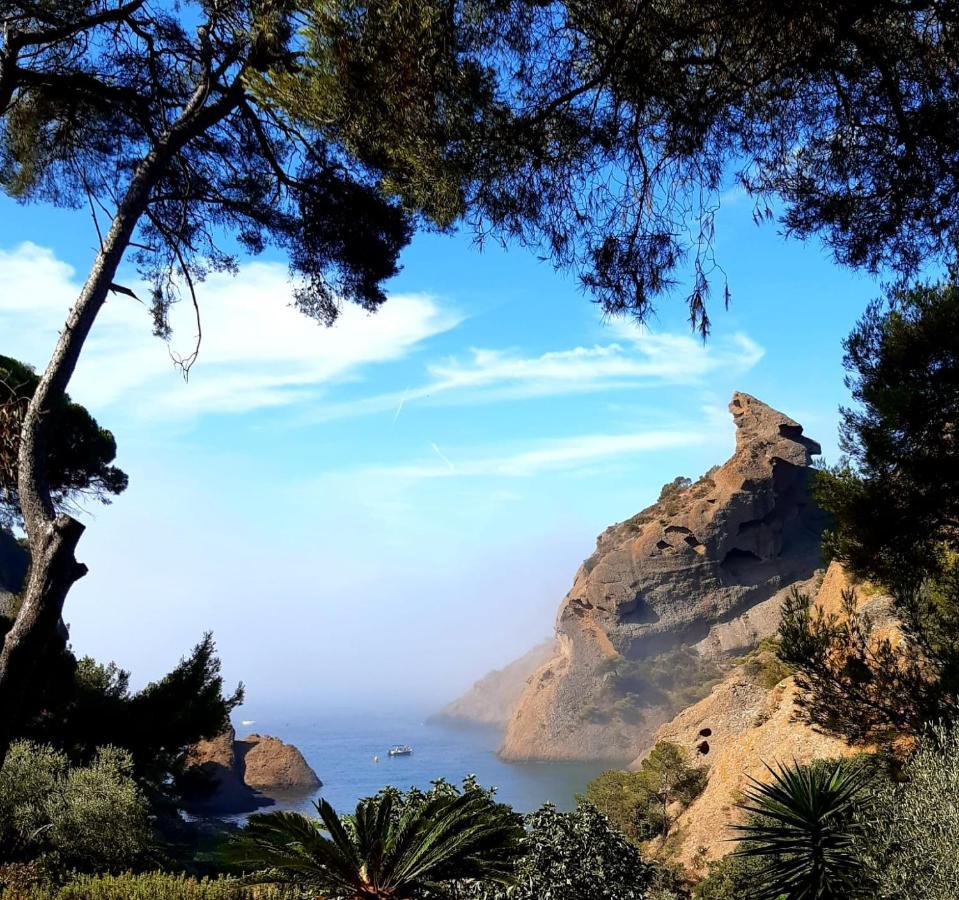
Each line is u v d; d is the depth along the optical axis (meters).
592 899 9.51
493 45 6.13
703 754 51.69
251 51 8.23
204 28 8.64
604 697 170.88
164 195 9.20
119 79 9.39
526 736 178.12
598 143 6.31
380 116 6.82
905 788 8.21
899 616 12.25
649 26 5.81
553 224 6.73
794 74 6.17
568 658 184.62
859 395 12.45
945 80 6.29
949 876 6.64
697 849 31.05
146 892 12.30
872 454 12.03
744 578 175.75
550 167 6.59
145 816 17.22
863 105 6.53
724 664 165.25
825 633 12.51
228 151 10.07
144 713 23.84
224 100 8.63
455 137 6.52
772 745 28.94
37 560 6.56
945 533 12.01
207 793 31.94
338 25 6.49
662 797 44.66
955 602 12.14
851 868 8.84
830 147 6.78
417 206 7.50
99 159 10.91
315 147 9.73
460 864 4.33
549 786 137.25
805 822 9.56
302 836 4.23
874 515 12.10
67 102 9.75
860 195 6.96
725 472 183.75
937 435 11.64
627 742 163.00
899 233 7.05
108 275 7.79
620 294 6.61
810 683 12.89
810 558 175.62
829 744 22.33
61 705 22.30
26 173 10.99
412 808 4.80
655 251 6.47
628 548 183.88
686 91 6.11
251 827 4.34
